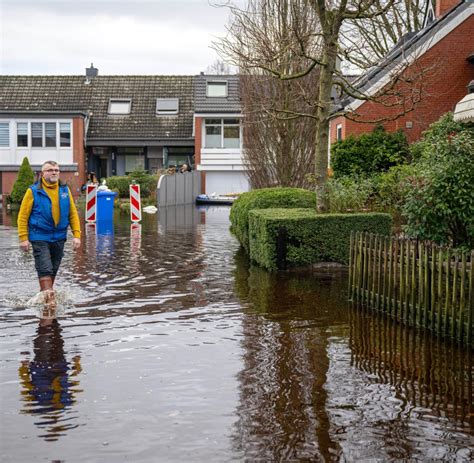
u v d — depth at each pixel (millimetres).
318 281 12852
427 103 25406
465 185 11125
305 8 21422
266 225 13969
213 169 45875
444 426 5871
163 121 47188
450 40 25188
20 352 8008
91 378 7090
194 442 5543
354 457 5281
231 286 12398
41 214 10758
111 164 47906
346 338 8742
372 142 22672
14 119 44250
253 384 6934
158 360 7734
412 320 9430
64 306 10555
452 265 8719
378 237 10336
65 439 5590
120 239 20594
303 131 24234
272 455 5312
